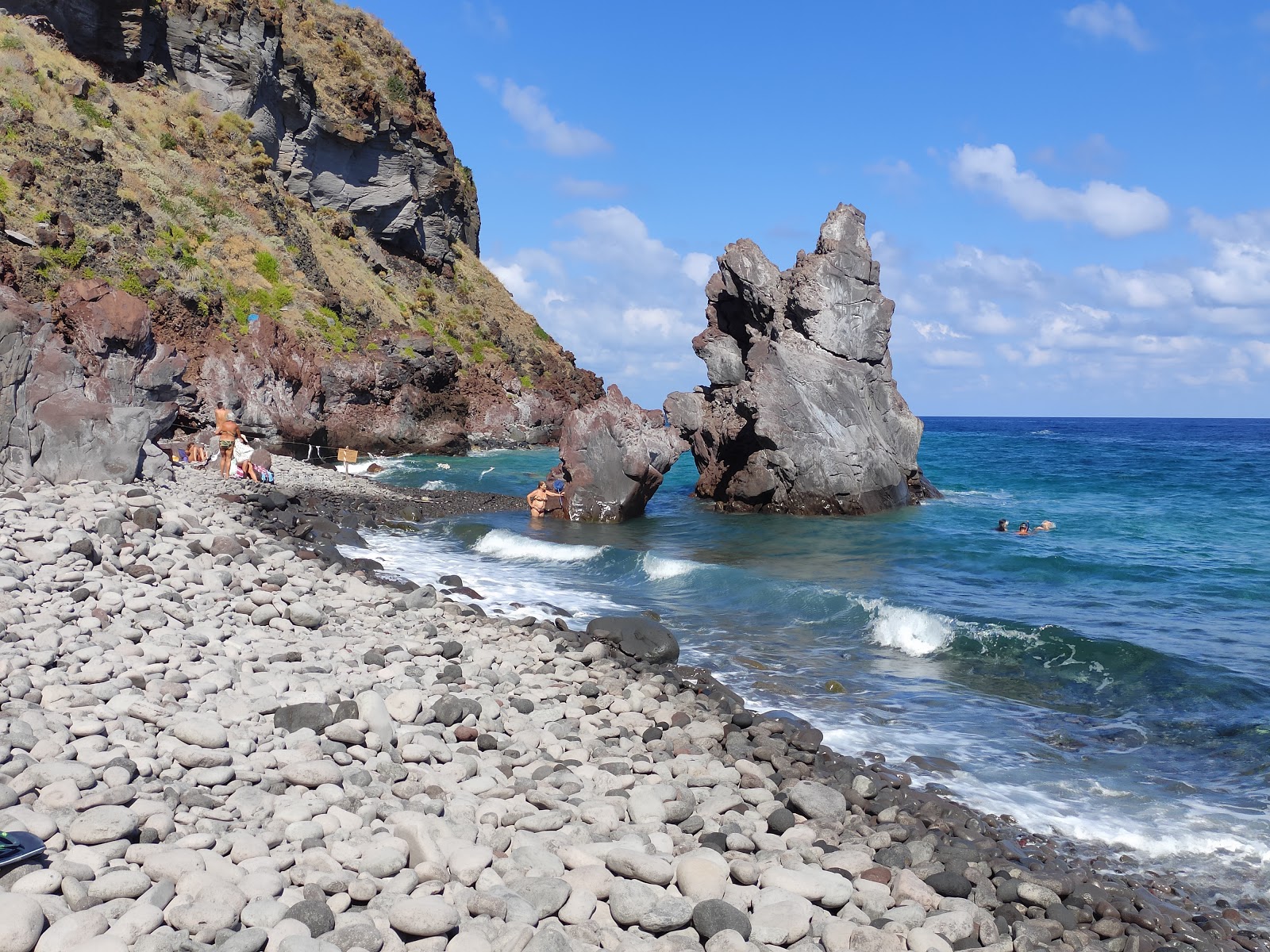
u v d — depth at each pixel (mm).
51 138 40656
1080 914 6582
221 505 19344
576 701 10125
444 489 35438
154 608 10273
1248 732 10656
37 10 47969
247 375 38094
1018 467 53281
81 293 23922
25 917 4305
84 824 5215
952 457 63375
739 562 21922
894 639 14758
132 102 50250
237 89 56656
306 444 40500
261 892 4988
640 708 10234
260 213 51812
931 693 12109
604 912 5492
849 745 10125
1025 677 12891
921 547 24453
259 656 9531
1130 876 7391
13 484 15719
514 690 10172
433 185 74875
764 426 31641
